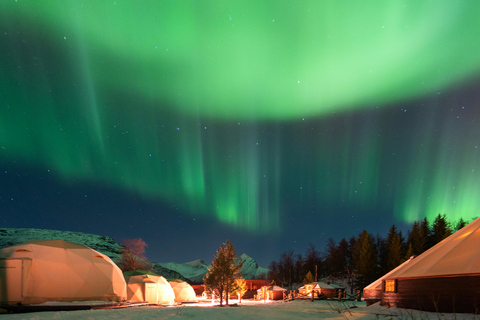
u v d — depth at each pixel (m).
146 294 30.27
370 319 12.67
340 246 78.38
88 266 21.30
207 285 30.88
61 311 15.80
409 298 14.81
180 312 15.88
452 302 12.34
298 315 15.08
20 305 16.75
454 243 15.49
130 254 57.97
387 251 60.91
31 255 18.67
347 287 66.75
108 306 18.66
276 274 83.50
